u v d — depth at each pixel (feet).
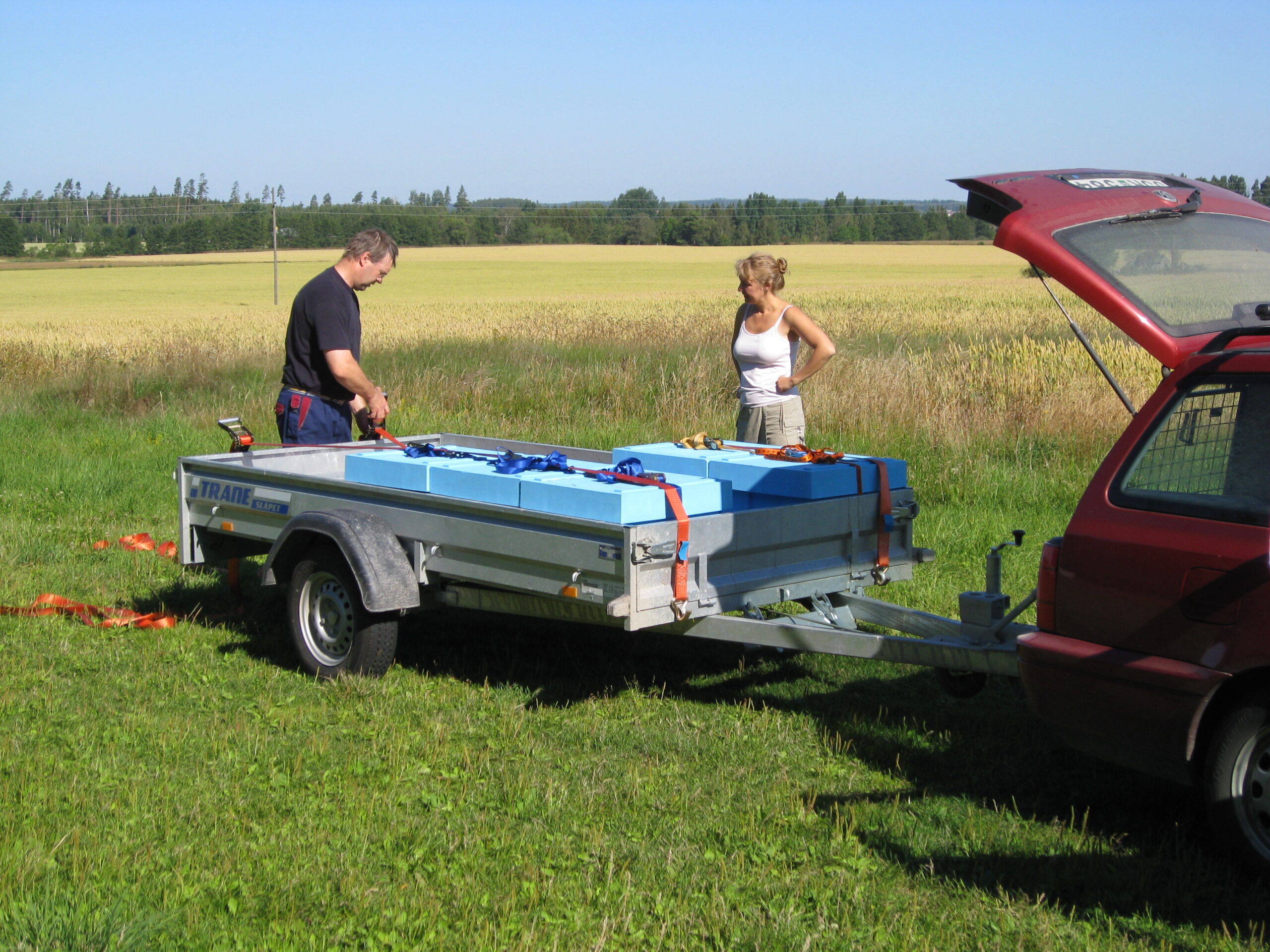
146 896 10.67
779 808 12.73
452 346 73.05
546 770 13.84
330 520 16.78
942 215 433.89
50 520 30.12
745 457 17.84
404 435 42.45
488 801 13.00
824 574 16.08
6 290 218.79
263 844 11.88
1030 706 12.17
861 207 435.12
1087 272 12.25
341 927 10.21
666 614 14.01
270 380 57.67
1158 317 12.07
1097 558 11.50
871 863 11.44
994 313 110.52
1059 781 13.53
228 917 10.40
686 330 81.46
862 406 38.45
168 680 17.54
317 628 17.99
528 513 14.75
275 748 14.58
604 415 43.93
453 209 432.66
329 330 20.77
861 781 13.53
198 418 47.93
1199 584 10.61
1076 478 30.01
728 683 17.44
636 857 11.57
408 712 15.99
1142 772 12.38
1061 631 11.88
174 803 12.93
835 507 16.16
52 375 62.28
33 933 9.80
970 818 12.32
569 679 17.67
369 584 16.15
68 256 376.89
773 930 10.09
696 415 42.47
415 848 11.76
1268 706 10.25
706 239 416.87
